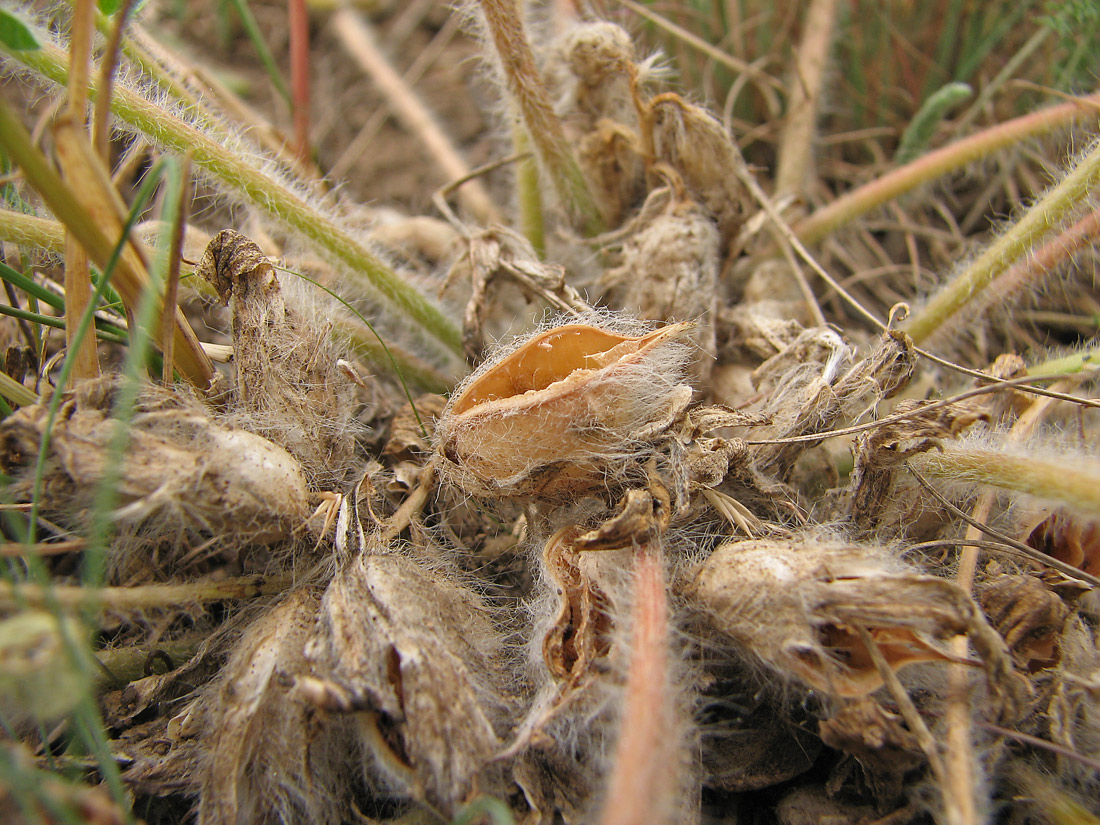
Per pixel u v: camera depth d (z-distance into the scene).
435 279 0.12
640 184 0.11
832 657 0.06
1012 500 0.08
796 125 0.13
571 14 0.12
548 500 0.08
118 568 0.08
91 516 0.07
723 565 0.07
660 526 0.07
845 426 0.09
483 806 0.06
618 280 0.10
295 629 0.07
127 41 0.09
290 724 0.07
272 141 0.13
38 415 0.07
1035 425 0.09
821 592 0.06
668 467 0.07
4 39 0.07
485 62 0.11
